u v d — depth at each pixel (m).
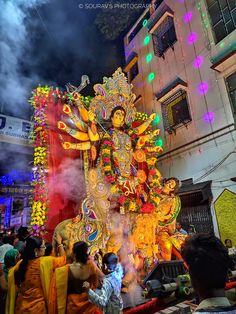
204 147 10.38
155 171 7.74
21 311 3.09
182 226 10.67
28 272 3.29
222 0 10.16
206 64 10.58
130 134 7.65
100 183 6.65
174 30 12.47
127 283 5.77
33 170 6.77
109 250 6.26
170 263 3.14
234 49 9.06
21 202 13.17
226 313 1.24
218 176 9.69
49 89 7.33
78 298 3.24
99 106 7.25
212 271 1.33
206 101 10.45
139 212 7.06
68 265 3.38
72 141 7.43
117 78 7.75
